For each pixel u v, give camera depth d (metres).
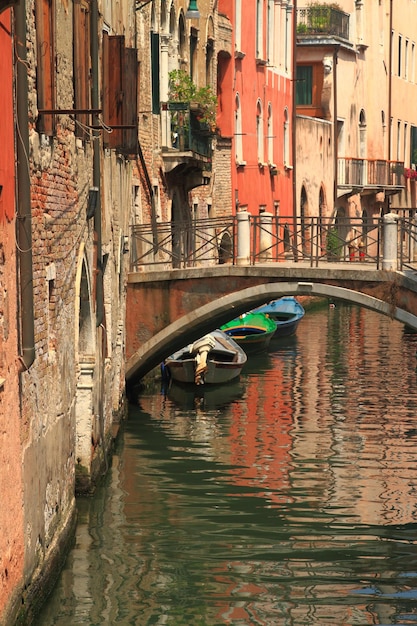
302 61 54.38
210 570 16.70
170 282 27.67
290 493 20.70
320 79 54.31
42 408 15.25
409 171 68.00
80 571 16.47
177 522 18.84
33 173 14.98
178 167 33.66
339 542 18.06
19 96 14.01
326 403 28.92
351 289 26.44
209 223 38.53
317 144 53.06
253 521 19.03
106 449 22.61
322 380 32.31
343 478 21.72
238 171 42.12
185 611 15.15
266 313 42.72
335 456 23.34
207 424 26.41
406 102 68.50
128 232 28.05
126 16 27.91
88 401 20.02
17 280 13.83
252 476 21.83
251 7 43.66
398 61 66.81
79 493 20.09
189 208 36.22
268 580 16.38
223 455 23.45
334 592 15.99
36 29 15.35
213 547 17.69
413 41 69.75
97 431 21.00
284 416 27.31
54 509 16.22
